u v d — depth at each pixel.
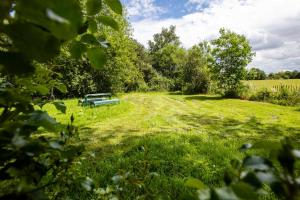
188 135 7.03
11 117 0.82
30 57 0.40
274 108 14.97
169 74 50.34
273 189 0.46
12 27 0.37
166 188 3.43
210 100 19.98
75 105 14.83
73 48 0.67
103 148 6.04
